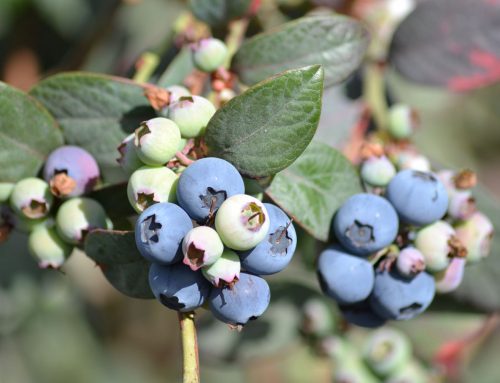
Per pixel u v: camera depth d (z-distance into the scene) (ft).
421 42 1.62
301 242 1.58
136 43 1.89
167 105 1.24
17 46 1.88
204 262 1.13
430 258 1.27
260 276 1.19
